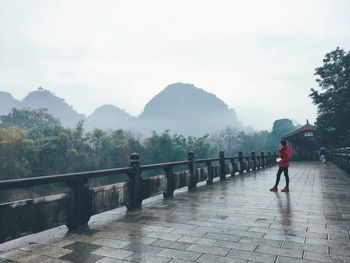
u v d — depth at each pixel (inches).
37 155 1695.4
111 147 2047.2
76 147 1926.7
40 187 1596.9
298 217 175.8
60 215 146.2
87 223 165.0
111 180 1998.0
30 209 129.0
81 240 134.5
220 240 130.1
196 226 156.4
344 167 587.8
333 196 261.6
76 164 1855.3
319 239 129.7
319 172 584.1
